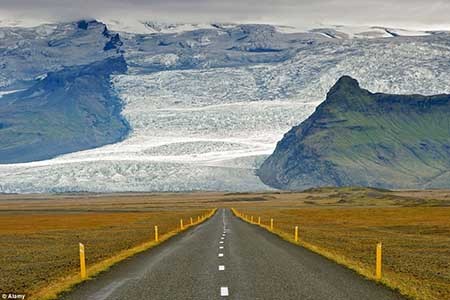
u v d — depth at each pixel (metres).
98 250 47.25
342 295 22.08
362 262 36.16
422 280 27.88
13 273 32.38
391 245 53.28
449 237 65.12
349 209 172.62
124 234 70.75
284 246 46.38
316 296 21.91
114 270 30.98
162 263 34.28
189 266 32.50
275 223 94.56
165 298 21.92
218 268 31.31
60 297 22.34
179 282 26.09
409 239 61.72
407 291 22.70
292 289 23.64
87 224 106.25
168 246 47.56
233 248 44.56
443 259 40.62
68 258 40.78
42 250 49.84
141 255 39.66
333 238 61.22
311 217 122.50
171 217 128.25
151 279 27.20
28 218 141.25
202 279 26.97
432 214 126.56
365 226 89.19
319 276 27.58
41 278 29.41
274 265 32.47
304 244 48.22
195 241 53.00
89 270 30.27
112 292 23.45
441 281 28.03
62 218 138.38
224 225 85.19
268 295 22.25
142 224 98.56
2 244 59.44
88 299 21.84
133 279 27.23
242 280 26.45
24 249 51.94
